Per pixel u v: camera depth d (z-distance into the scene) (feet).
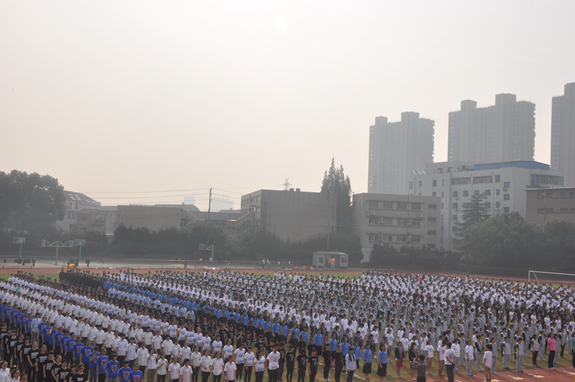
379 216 412.98
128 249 341.21
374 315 124.16
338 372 69.77
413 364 68.28
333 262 353.51
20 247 297.33
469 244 339.98
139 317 85.30
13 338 71.05
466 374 80.59
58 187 378.12
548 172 440.86
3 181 350.64
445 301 123.54
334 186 438.81
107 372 60.75
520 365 83.76
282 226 398.42
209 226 358.64
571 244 291.17
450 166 495.82
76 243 331.16
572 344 88.02
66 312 91.15
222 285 152.66
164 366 63.21
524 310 115.65
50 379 60.70
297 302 122.31
